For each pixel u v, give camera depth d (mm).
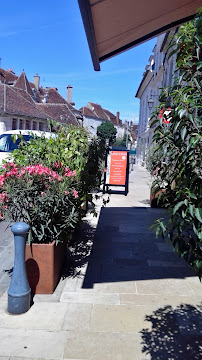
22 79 44438
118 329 3357
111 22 3779
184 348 3061
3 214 4078
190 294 4191
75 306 3818
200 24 2203
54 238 4344
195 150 1990
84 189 5430
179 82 2197
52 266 4098
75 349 3029
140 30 4309
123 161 12570
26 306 3658
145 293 4191
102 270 4930
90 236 6758
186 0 3713
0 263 5305
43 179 4133
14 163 4676
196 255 2225
